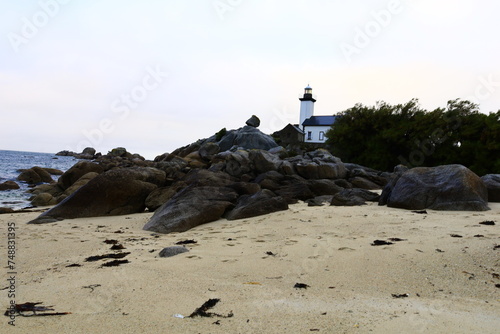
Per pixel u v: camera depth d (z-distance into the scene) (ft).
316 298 13.12
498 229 23.29
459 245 19.31
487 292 13.48
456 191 33.12
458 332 10.09
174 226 29.53
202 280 15.40
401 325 10.57
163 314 11.64
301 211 34.14
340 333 10.10
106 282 15.20
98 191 39.86
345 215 31.48
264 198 35.63
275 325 10.69
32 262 19.69
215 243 23.18
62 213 37.70
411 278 15.23
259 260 18.62
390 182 40.40
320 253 19.44
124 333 10.25
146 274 16.34
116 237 26.89
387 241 21.21
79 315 11.60
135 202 42.09
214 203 33.73
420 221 27.25
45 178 101.24
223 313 11.65
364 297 13.23
